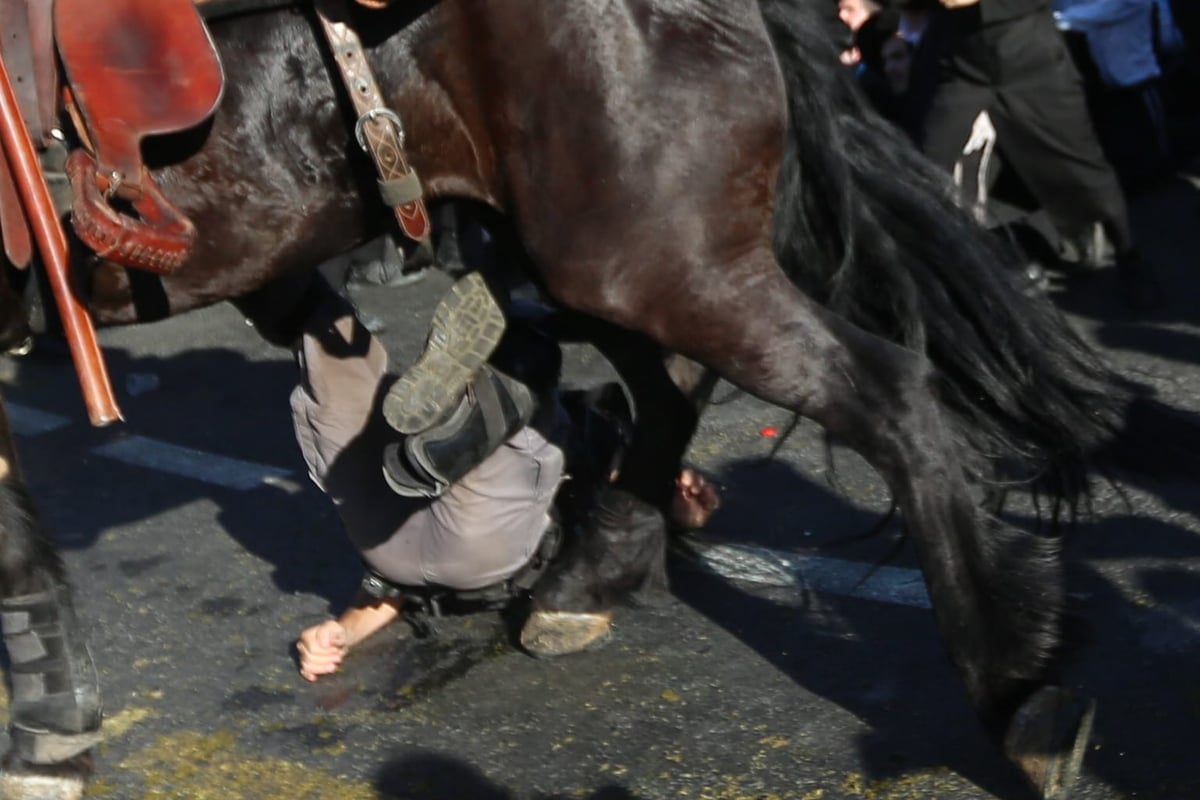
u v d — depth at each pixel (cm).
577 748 302
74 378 571
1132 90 630
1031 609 265
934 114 543
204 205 262
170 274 267
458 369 284
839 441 287
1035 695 260
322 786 298
